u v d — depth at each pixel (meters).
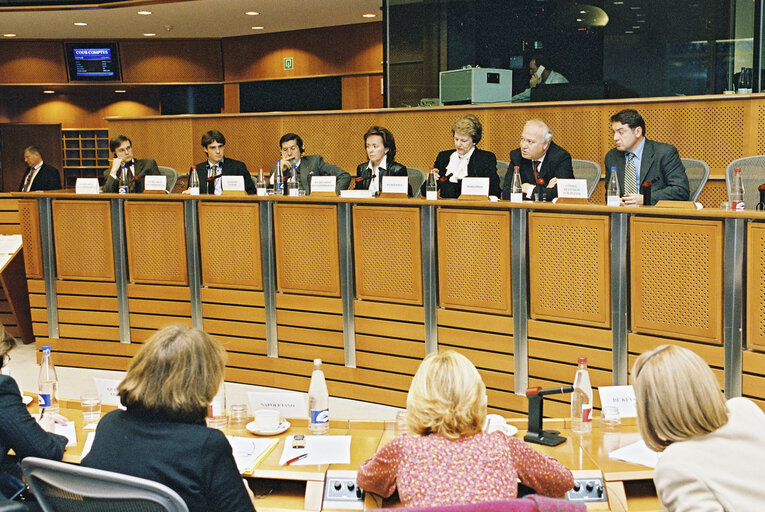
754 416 1.86
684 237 3.65
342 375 4.99
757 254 3.43
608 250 3.91
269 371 5.27
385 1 7.65
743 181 4.82
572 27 7.13
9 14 9.32
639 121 4.73
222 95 11.40
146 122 8.60
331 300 4.97
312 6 8.96
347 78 10.40
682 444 1.80
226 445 2.13
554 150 4.89
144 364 2.14
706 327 3.63
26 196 5.78
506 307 4.30
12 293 6.69
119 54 11.10
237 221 5.22
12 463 2.80
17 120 12.02
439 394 2.12
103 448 2.12
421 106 7.25
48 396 3.18
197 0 8.55
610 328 3.97
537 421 2.80
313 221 4.95
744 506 1.69
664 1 6.74
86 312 5.77
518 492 2.39
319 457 2.66
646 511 2.46
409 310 4.67
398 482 2.07
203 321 5.45
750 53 6.43
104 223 5.61
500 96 6.95
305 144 7.77
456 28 7.54
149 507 1.97
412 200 4.54
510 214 4.22
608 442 2.79
